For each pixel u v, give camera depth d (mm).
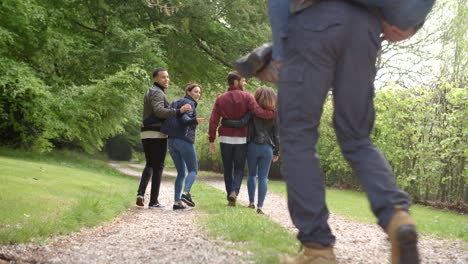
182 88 19156
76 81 16781
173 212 5180
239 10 15609
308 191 1634
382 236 3322
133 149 43906
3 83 13445
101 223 3838
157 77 5895
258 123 5621
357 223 4391
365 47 1613
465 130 8094
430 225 4207
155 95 5773
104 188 7051
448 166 9414
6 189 4984
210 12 14883
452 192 9430
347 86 1628
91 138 18688
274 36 1725
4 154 13797
